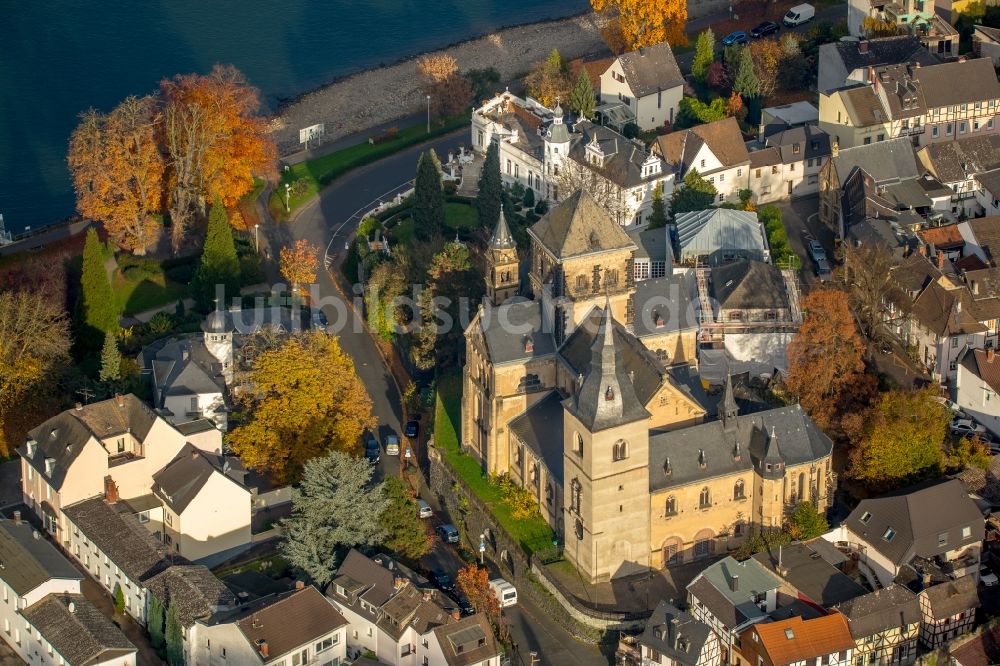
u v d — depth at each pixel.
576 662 191.88
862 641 186.38
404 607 191.12
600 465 190.62
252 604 191.62
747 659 185.12
